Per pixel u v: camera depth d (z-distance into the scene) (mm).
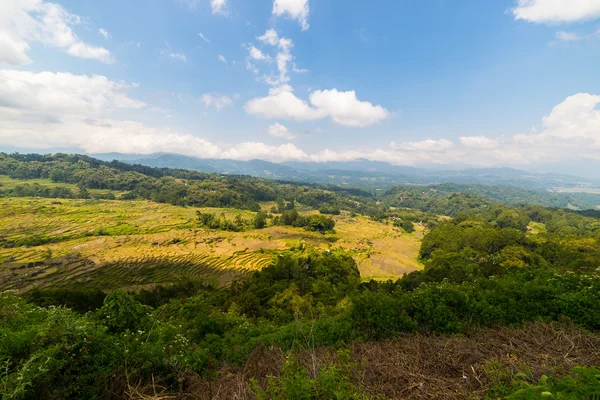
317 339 6750
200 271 46281
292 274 34875
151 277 42344
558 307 6480
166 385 4723
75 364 3996
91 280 39406
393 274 51812
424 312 6906
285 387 3488
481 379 3867
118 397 3879
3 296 5824
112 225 72375
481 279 10719
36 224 67188
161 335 6660
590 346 4770
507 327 6113
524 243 44875
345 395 3398
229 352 6906
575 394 2574
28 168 131000
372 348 5449
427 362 4574
